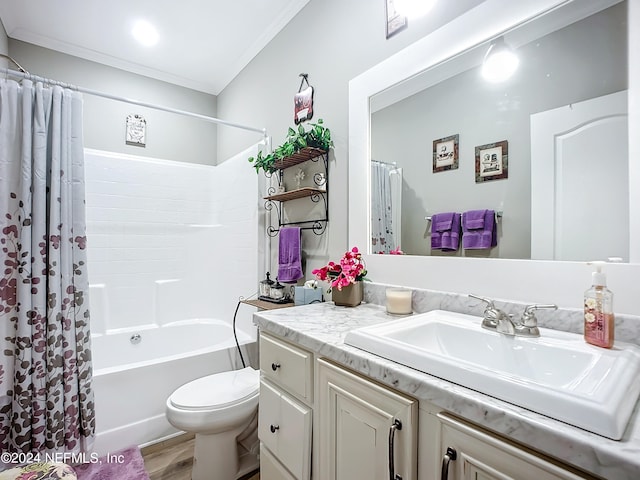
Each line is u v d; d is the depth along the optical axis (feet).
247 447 5.47
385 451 2.35
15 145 4.92
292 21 6.61
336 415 2.82
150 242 8.98
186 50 8.14
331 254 5.50
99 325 8.08
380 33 4.70
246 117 8.43
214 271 9.50
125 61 8.63
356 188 4.94
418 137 4.17
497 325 2.90
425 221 4.07
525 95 3.22
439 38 3.92
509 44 3.34
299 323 3.60
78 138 5.36
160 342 8.57
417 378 2.12
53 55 7.91
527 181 3.19
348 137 5.13
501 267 3.33
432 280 3.95
